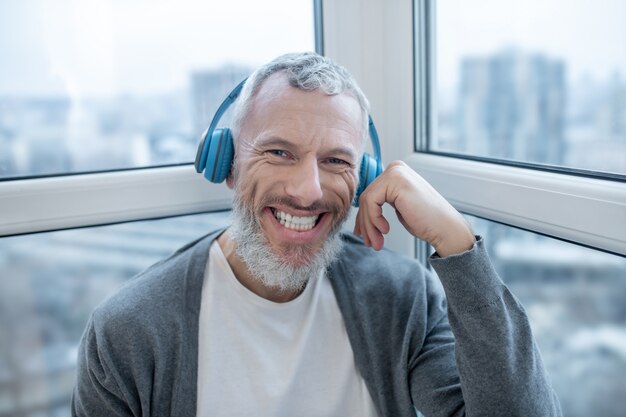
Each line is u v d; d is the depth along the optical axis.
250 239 0.99
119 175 1.13
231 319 1.03
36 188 1.07
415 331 1.06
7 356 1.26
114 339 0.98
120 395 0.98
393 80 1.27
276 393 1.01
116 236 1.26
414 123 1.25
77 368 1.04
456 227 0.95
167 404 1.00
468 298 0.91
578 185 0.91
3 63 1.07
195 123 1.21
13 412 1.29
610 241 0.87
